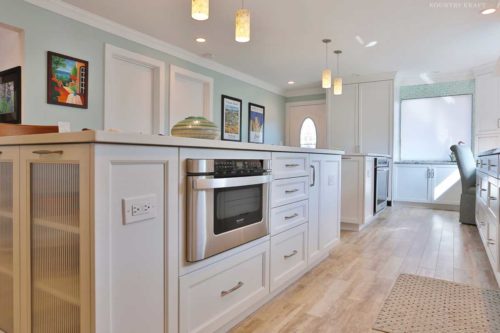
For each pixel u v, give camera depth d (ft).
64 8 10.19
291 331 5.46
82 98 10.79
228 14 10.96
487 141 17.04
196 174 4.41
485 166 9.90
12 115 9.72
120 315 3.51
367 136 19.39
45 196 3.79
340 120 20.21
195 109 16.10
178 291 4.26
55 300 3.74
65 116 10.34
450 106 18.94
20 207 4.10
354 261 9.12
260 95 20.61
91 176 3.22
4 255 4.49
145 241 3.80
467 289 7.14
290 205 7.07
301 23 11.67
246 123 19.31
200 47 14.25
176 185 4.19
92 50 11.10
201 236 4.50
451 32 12.53
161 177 3.98
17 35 10.07
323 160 8.77
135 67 13.00
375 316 5.96
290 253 7.16
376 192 14.43
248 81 19.36
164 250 4.04
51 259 3.76
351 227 13.07
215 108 16.94
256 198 5.88
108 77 11.56
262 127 20.81
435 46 14.11
